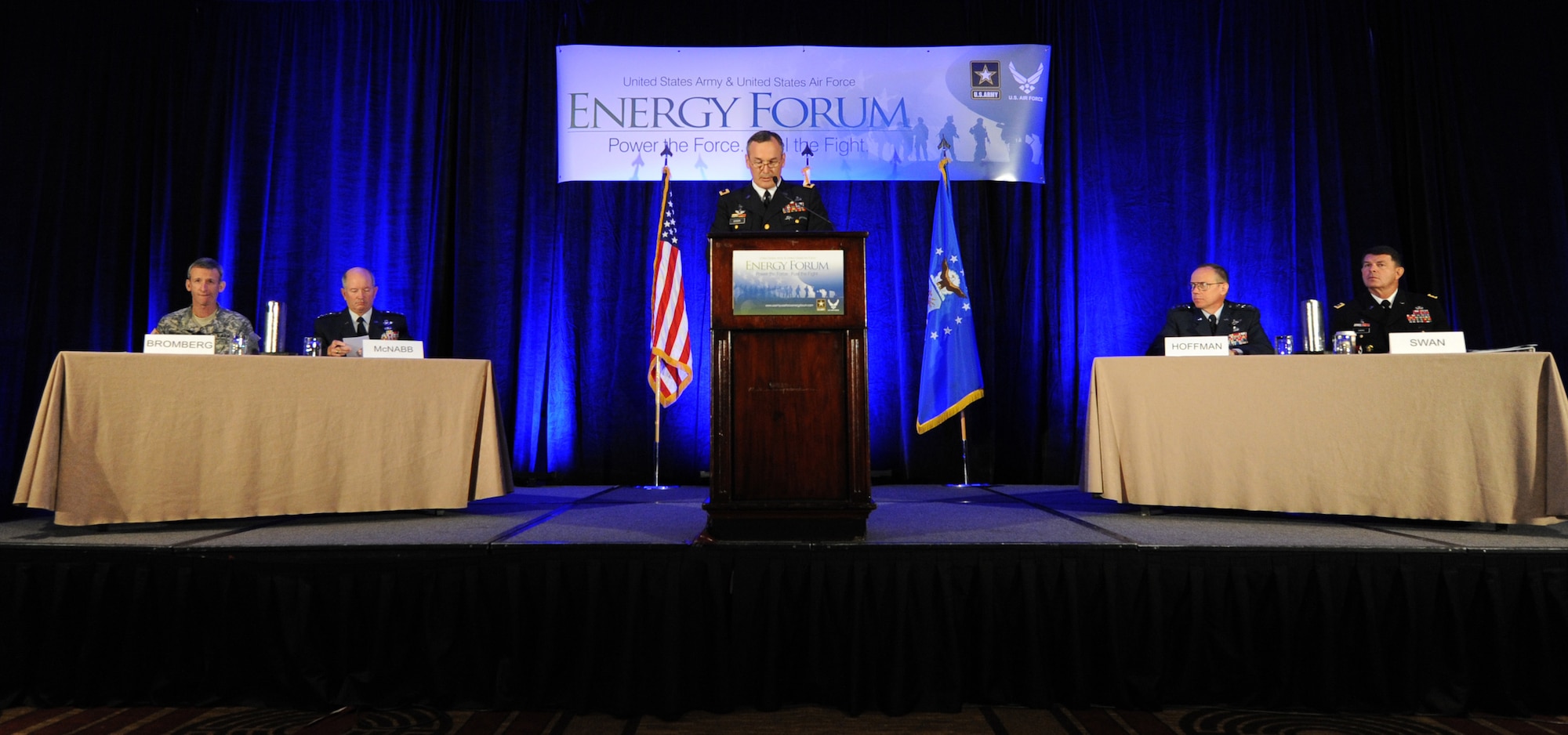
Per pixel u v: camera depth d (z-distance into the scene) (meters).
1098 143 5.03
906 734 2.21
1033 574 2.43
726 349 2.54
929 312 4.73
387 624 2.43
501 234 5.00
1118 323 4.96
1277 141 5.00
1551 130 4.63
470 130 5.04
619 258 5.00
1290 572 2.40
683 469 4.91
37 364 4.43
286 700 2.41
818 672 2.41
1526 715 2.30
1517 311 4.64
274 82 5.04
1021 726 2.26
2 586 2.40
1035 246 4.99
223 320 3.90
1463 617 2.34
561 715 2.38
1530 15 4.70
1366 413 2.89
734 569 2.43
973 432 4.89
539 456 4.93
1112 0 5.08
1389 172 4.89
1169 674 2.43
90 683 2.39
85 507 2.74
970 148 5.02
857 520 2.52
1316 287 4.91
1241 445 3.02
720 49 5.05
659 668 2.37
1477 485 2.73
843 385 2.54
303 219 5.02
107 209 4.70
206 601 2.43
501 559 2.46
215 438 2.93
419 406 3.23
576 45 5.02
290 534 2.72
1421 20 4.86
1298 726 2.26
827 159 5.02
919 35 5.08
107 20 4.74
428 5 5.11
